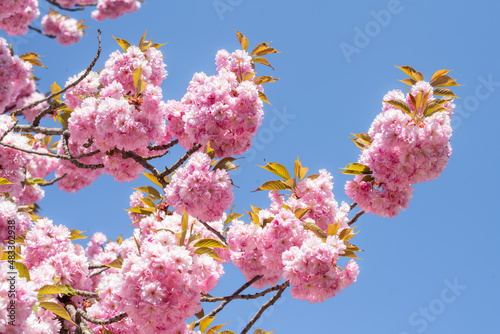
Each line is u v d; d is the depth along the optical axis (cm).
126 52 555
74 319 424
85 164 588
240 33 573
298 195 515
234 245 501
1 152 575
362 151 531
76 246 546
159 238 367
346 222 530
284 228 461
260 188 513
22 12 913
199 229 516
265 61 583
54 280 472
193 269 363
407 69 524
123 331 411
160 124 503
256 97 493
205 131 495
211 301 517
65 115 624
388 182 504
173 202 455
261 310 525
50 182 807
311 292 432
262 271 530
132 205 662
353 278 435
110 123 479
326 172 523
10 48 739
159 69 560
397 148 490
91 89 604
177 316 354
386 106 524
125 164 561
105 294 406
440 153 480
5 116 591
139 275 345
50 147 863
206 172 454
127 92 539
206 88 498
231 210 577
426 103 485
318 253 409
